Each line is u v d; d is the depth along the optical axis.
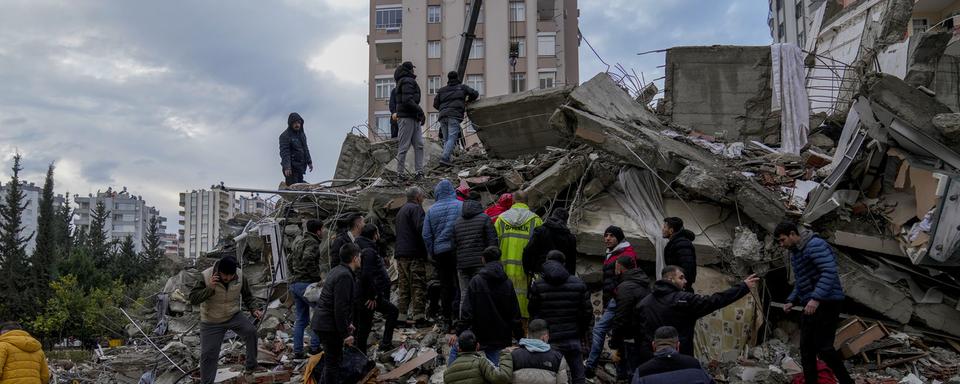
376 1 44.53
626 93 12.40
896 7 13.11
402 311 9.45
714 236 9.19
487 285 6.45
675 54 12.40
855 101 8.67
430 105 42.41
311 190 12.84
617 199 9.95
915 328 8.43
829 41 17.05
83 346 32.09
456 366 5.77
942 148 7.95
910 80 11.09
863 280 8.46
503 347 6.45
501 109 12.98
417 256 9.24
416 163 13.05
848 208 8.95
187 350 9.82
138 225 126.88
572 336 6.50
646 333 6.24
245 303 8.27
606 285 7.44
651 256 9.09
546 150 13.05
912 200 8.64
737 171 9.75
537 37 42.78
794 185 9.72
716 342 8.22
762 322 8.43
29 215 106.50
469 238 8.00
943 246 7.73
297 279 8.75
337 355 6.88
